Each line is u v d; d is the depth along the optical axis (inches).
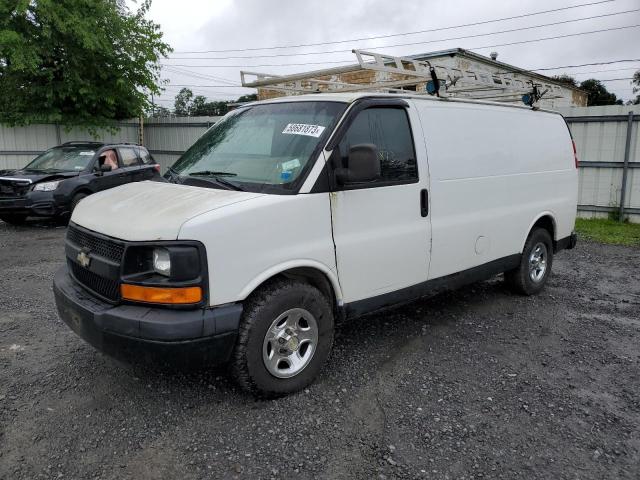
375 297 158.9
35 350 170.1
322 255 141.2
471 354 172.1
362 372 156.8
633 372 161.2
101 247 130.8
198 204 127.6
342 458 116.0
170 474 110.0
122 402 137.7
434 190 171.6
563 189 242.7
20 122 610.2
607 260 315.6
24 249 332.2
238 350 130.0
